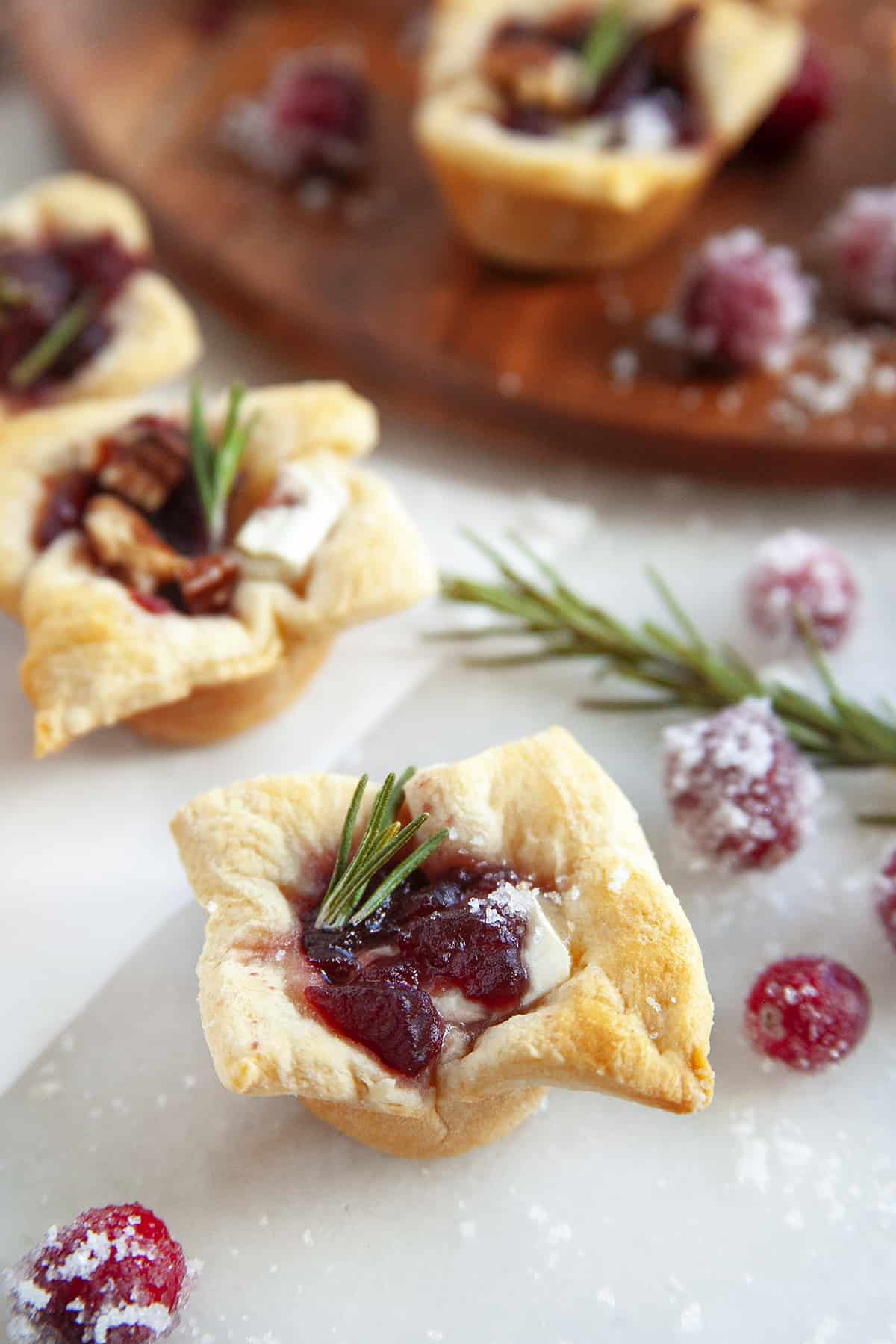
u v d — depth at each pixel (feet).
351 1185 0.96
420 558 1.05
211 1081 0.99
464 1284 0.94
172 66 1.40
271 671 1.06
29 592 1.05
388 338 1.24
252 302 1.27
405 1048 0.91
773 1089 0.99
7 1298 0.93
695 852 1.04
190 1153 0.97
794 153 1.39
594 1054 0.89
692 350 1.25
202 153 1.35
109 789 1.08
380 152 1.37
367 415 1.11
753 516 1.22
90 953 1.03
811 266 1.32
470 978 0.92
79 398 1.16
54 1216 0.95
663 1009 0.91
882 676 1.13
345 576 1.04
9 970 1.02
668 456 1.22
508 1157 0.97
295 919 0.95
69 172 1.39
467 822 0.96
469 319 1.26
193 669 1.02
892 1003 1.02
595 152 1.27
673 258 1.32
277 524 1.06
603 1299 0.93
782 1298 0.93
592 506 1.22
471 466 1.24
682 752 1.03
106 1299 0.90
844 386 1.24
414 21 1.46
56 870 1.05
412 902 0.95
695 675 1.09
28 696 1.03
